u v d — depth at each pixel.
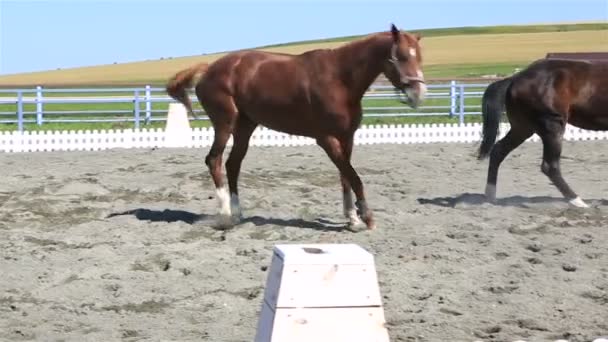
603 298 7.39
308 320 4.23
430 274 8.16
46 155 18.55
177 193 12.93
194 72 10.91
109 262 8.73
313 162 16.86
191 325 6.72
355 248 4.42
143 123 25.53
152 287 7.82
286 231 10.09
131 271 8.41
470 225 10.23
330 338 4.24
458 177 14.84
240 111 10.54
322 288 4.25
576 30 94.19
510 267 8.35
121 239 9.83
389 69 9.80
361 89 9.99
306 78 10.02
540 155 17.86
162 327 6.66
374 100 33.19
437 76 55.31
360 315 4.26
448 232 9.89
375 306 4.27
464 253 8.93
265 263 8.59
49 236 10.05
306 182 14.29
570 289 7.62
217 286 7.83
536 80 11.34
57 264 8.71
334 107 9.92
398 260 8.70
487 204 11.76
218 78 10.54
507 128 18.92
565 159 17.56
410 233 9.88
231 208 10.80
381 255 8.93
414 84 9.70
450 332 6.43
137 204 12.19
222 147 10.61
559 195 12.71
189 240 9.82
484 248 9.14
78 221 11.02
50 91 24.66
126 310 7.19
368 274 4.28
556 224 10.38
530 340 6.24
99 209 11.72
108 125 25.47
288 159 17.38
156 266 8.61
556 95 11.26
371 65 9.88
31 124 25.59
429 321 6.70
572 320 6.77
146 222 10.74
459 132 21.70
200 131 20.69
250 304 7.29
